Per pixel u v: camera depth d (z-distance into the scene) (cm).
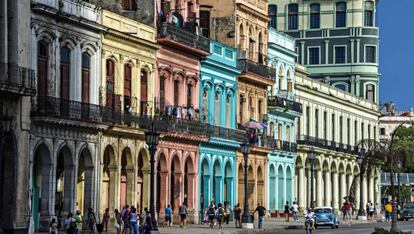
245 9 8681
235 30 8469
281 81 9775
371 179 12838
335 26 13200
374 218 10469
